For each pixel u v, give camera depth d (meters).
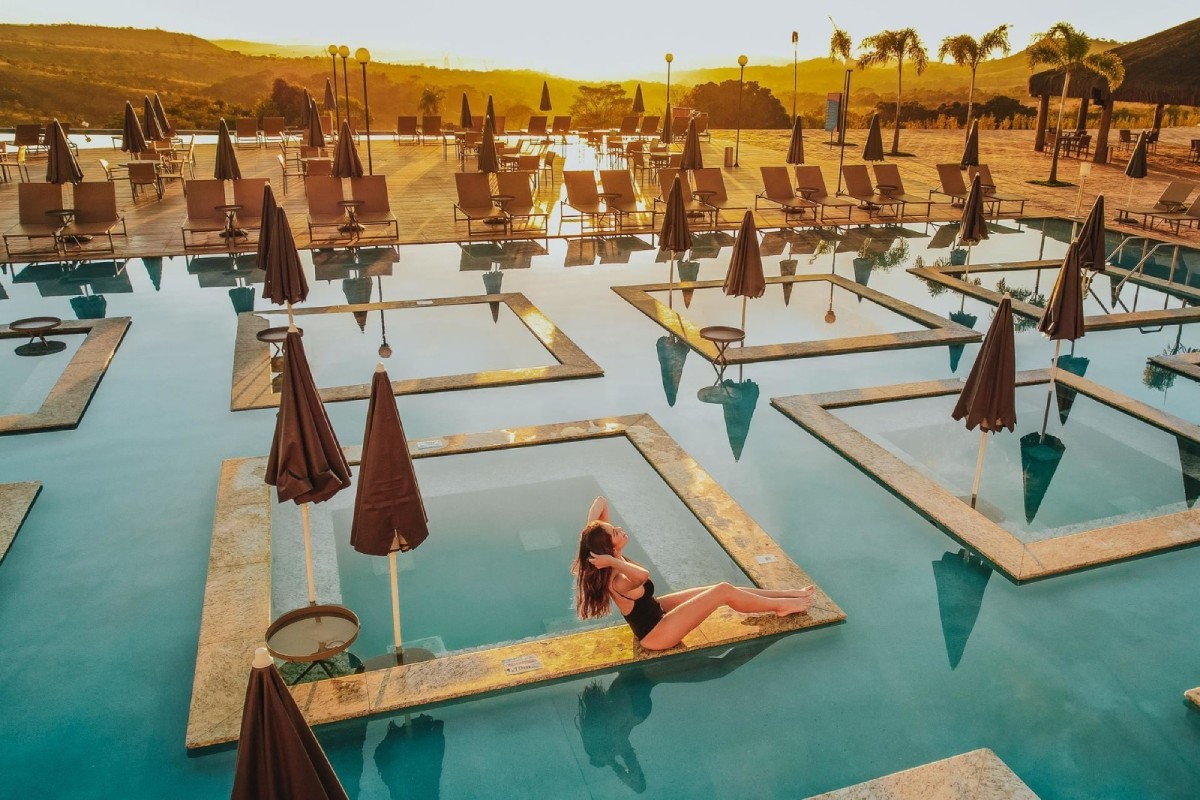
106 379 9.89
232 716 4.90
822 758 4.82
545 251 16.22
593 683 5.34
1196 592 6.30
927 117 39.53
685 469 7.82
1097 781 4.68
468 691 5.14
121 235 16.11
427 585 6.29
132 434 8.55
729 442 8.52
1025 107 37.16
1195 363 10.75
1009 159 27.62
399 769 4.72
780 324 12.16
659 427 8.67
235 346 10.84
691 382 10.03
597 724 5.04
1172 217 17.52
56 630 5.77
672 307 12.82
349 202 16.16
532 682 5.25
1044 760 4.82
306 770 3.07
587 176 18.25
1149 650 5.72
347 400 9.28
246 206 16.06
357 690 5.12
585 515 7.21
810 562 6.61
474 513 7.21
